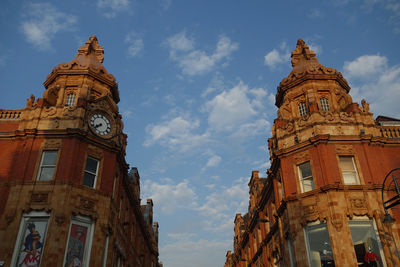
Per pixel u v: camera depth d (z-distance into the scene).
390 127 27.20
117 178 27.70
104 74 29.86
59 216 21.41
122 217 29.95
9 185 22.84
